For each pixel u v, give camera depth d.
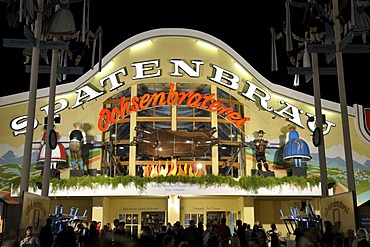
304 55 18.94
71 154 25.41
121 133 26.95
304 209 22.08
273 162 26.84
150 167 24.69
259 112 27.75
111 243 7.04
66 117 27.08
